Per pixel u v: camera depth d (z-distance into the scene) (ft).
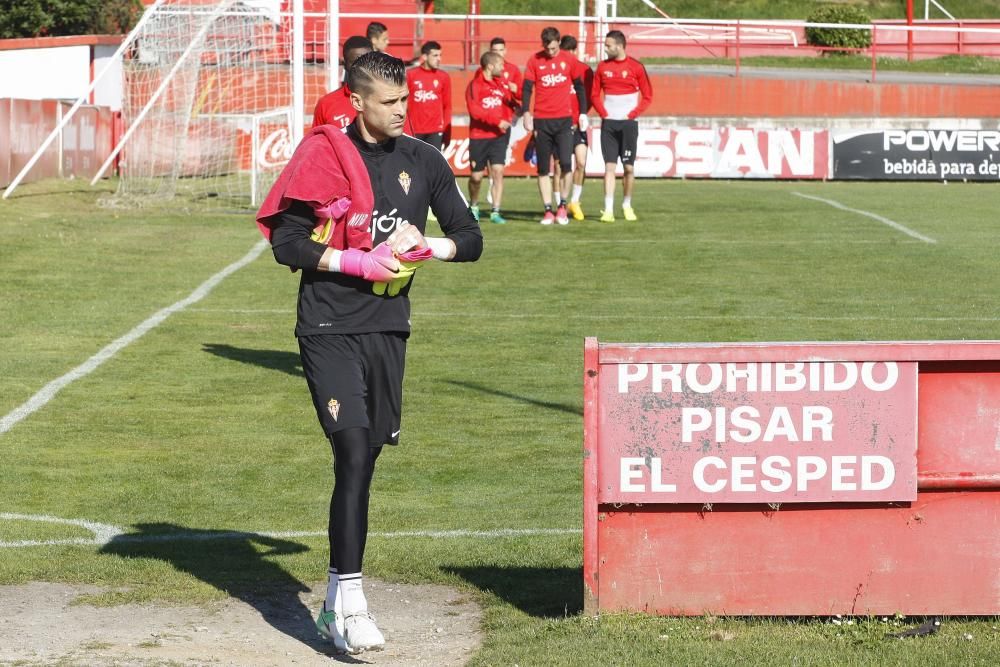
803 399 28.37
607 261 93.86
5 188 124.57
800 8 298.15
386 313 28.50
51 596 31.99
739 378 28.37
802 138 164.55
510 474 44.93
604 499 28.76
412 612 31.09
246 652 28.12
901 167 164.45
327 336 28.17
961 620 29.40
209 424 51.80
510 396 56.70
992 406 28.58
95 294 79.30
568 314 75.36
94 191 132.16
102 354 63.72
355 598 27.61
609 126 112.98
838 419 28.43
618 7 286.66
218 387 57.98
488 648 27.94
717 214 121.08
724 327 71.05
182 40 135.13
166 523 38.96
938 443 28.66
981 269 91.04
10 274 84.64
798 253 97.86
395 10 202.28
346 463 27.78
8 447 47.73
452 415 53.36
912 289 83.35
